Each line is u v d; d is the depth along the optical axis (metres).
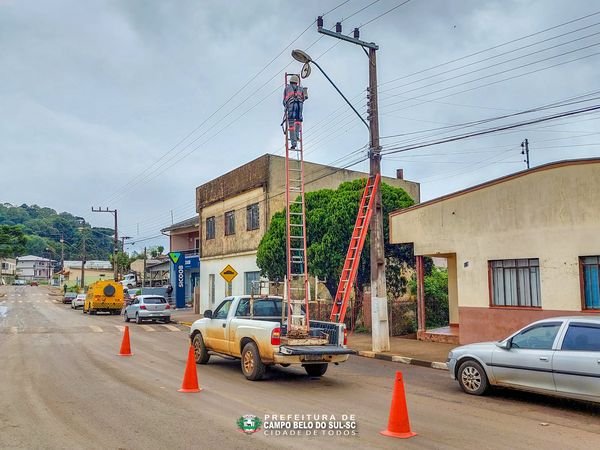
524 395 10.04
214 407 8.75
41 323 29.11
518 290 15.42
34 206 165.75
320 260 21.56
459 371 10.37
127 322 30.92
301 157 12.74
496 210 16.03
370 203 17.27
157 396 9.62
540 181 14.85
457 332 19.03
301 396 9.81
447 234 17.59
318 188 30.03
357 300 22.64
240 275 31.28
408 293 24.09
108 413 8.30
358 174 31.75
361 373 12.98
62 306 53.22
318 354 10.85
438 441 6.98
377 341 16.48
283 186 28.94
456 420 8.12
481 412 8.68
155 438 6.95
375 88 17.19
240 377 11.94
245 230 30.81
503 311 15.64
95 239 132.62
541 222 14.78
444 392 10.42
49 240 150.00
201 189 37.09
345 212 21.48
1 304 53.00
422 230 18.52
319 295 24.97
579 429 7.66
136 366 13.39
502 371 9.59
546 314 14.50
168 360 14.59
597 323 8.66
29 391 10.05
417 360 14.67
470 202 16.83
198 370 12.87
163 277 57.00
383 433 7.31
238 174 31.72
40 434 7.12
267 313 12.86
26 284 136.88
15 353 15.97
